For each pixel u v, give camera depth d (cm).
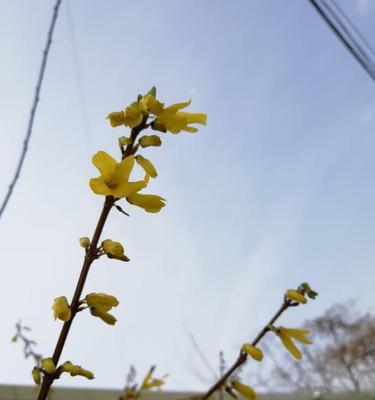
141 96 24
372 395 163
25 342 42
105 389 112
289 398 151
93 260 21
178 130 24
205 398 34
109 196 21
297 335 36
